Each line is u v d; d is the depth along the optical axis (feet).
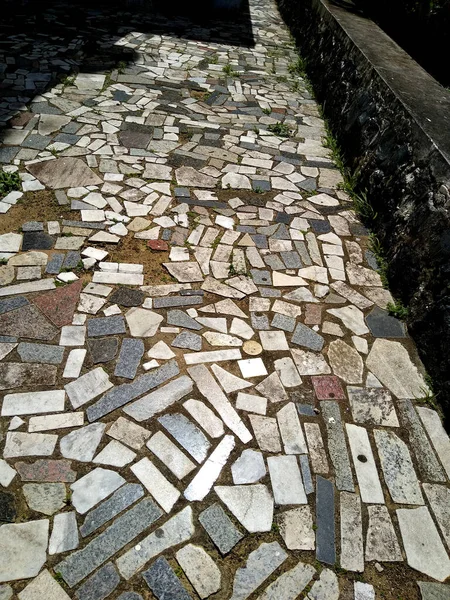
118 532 6.22
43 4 26.37
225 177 14.19
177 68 21.36
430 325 9.27
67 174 13.16
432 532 6.72
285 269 11.11
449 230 9.36
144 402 7.77
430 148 10.87
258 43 26.37
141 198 12.70
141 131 15.84
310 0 25.71
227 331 9.26
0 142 14.10
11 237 10.78
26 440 7.04
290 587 5.95
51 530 6.15
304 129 17.83
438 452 7.77
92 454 6.99
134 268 10.44
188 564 6.02
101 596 5.65
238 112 18.31
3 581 5.66
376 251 12.09
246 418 7.77
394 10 21.07
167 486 6.76
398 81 14.11
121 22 25.91
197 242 11.50
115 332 8.87
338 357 9.11
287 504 6.76
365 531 6.60
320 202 13.78
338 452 7.51
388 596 6.03
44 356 8.26
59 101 16.89
